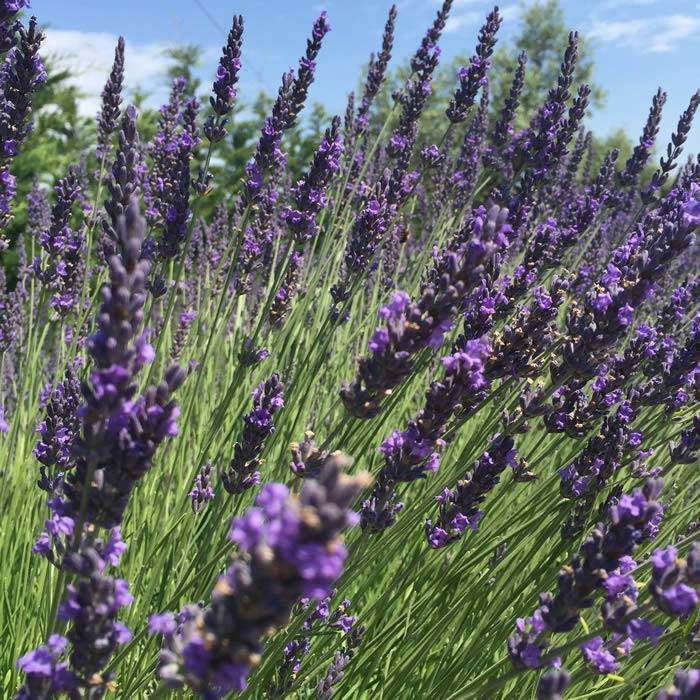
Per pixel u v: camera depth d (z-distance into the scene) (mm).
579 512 310
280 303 422
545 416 313
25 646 302
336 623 290
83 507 162
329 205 568
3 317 442
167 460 393
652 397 325
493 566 291
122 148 265
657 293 605
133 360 153
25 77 323
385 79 571
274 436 373
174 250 366
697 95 495
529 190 445
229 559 302
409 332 207
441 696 274
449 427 289
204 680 130
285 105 387
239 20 377
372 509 249
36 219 719
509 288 343
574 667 302
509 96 530
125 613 308
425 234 742
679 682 148
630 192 783
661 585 185
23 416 404
